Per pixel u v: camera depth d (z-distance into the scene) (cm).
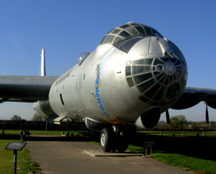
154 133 2942
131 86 810
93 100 1006
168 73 777
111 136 1030
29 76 1986
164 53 796
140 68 792
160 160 899
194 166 812
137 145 1433
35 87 1888
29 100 2247
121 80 828
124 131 1058
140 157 960
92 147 1298
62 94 1494
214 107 1798
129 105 848
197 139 2033
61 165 786
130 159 914
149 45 814
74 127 3419
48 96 1991
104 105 940
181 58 834
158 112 862
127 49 852
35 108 2575
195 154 1099
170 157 980
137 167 775
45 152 1094
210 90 1708
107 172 698
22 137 1708
